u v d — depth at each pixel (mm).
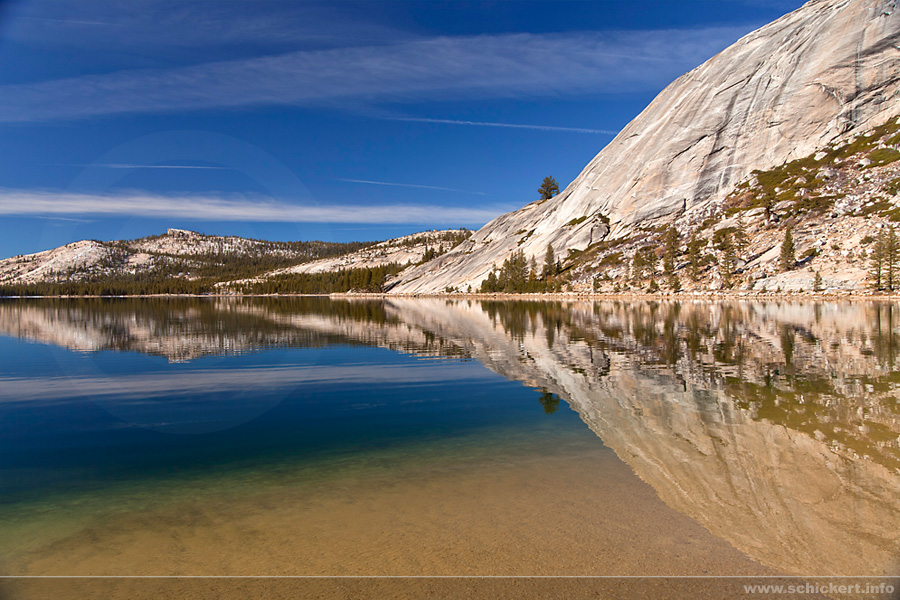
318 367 19562
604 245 129000
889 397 13352
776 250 90188
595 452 9438
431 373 18312
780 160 120500
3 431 11188
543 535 6379
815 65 122062
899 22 116062
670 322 39125
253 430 11266
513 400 13922
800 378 16109
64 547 6258
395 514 7043
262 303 94250
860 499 7219
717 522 6645
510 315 54375
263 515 7066
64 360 20500
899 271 69188
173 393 14828
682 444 9750
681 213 125812
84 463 9227
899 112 111750
